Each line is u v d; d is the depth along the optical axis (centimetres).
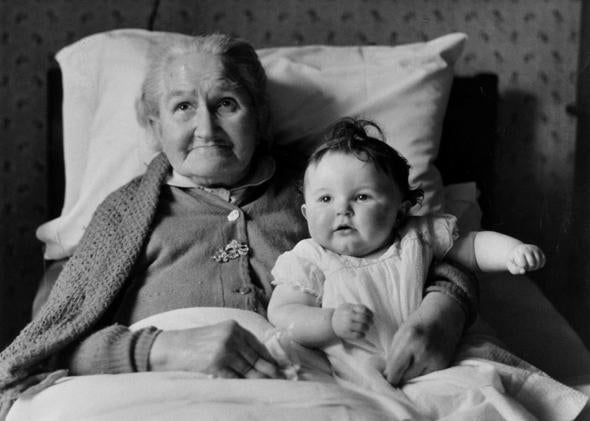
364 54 184
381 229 124
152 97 153
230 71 148
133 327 132
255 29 211
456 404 113
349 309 115
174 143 147
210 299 140
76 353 128
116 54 180
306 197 127
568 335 152
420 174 173
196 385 112
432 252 130
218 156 146
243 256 144
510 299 166
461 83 199
